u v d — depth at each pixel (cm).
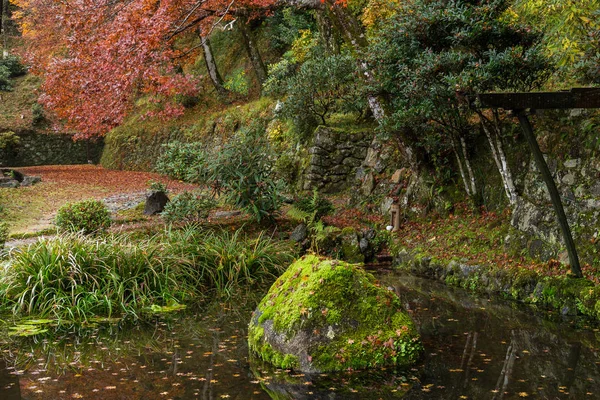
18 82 3416
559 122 830
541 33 875
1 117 3153
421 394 444
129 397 450
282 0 1237
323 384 471
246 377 491
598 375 476
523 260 797
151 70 1212
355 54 1094
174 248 887
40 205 1653
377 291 544
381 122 1054
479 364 508
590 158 765
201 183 1161
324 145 1479
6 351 576
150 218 1324
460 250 898
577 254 723
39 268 751
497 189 944
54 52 2220
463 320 648
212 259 893
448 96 891
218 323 678
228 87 2492
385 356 512
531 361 512
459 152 1030
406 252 984
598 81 743
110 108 1232
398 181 1181
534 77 831
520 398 432
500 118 967
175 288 795
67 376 499
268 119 1905
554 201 683
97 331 647
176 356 552
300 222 1153
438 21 893
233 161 1120
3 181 1956
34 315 700
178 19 1280
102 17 1279
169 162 2152
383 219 1140
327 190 1476
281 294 563
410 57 948
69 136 3161
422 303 729
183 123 2458
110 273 758
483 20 855
